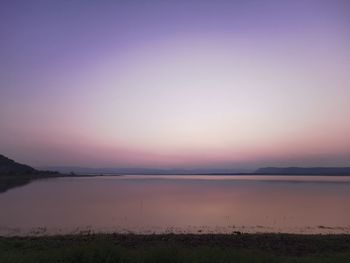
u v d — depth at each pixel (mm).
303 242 21281
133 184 125875
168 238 22031
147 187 101875
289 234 24500
